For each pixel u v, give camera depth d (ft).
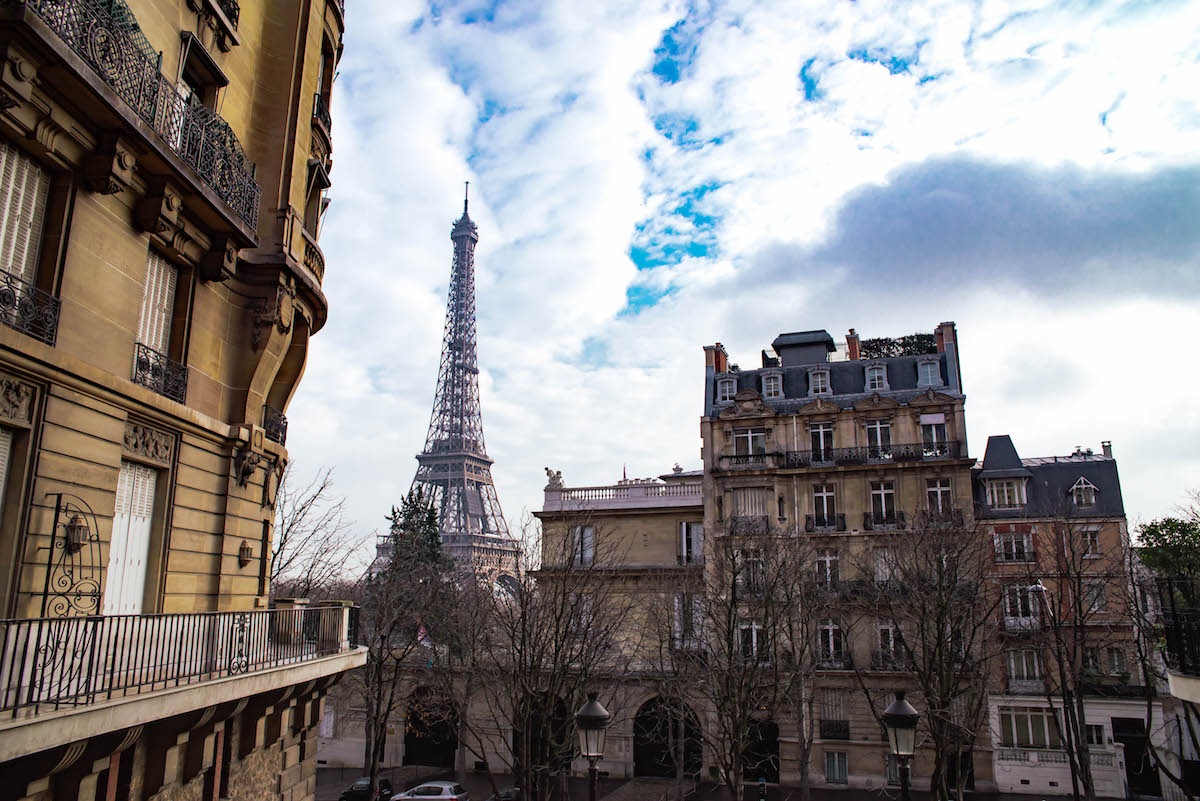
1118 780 148.36
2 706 33.06
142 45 50.42
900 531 152.56
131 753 45.68
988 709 151.23
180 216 54.49
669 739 130.82
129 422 51.47
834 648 155.94
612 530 162.30
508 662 135.03
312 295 71.51
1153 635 123.03
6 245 41.88
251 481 65.92
